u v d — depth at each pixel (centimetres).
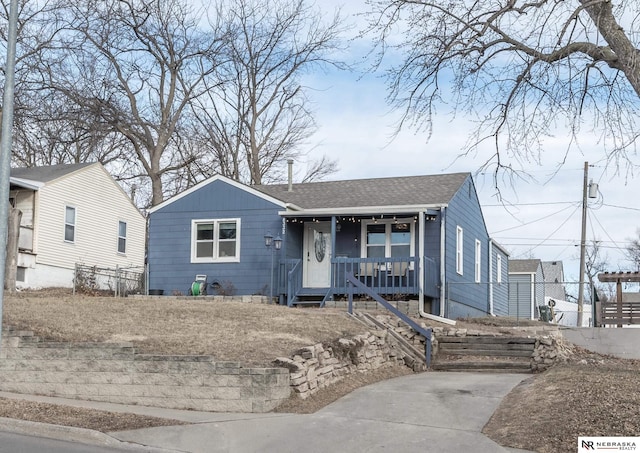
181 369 1225
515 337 1875
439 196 2472
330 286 2448
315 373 1302
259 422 1072
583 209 3319
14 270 2288
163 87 4022
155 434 995
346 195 2627
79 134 3803
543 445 920
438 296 2362
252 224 2534
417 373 1680
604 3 1170
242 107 4319
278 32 4225
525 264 4278
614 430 928
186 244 2603
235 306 1909
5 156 1141
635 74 1154
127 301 1947
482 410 1169
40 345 1333
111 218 3356
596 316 2389
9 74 1155
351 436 1007
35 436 984
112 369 1274
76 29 3662
